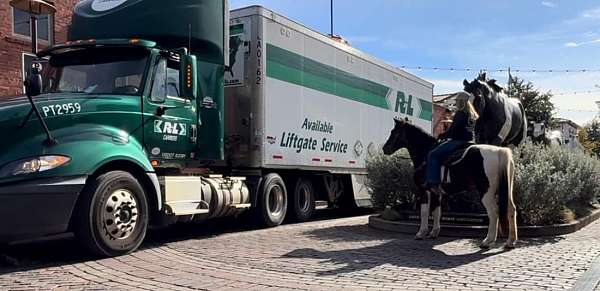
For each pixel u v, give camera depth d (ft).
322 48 45.24
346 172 48.88
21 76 51.34
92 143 25.03
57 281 20.67
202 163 34.37
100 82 28.53
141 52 29.22
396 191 38.55
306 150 42.63
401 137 32.91
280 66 39.45
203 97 33.17
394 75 59.06
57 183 23.11
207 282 20.71
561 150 41.70
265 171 39.93
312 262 24.57
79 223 24.04
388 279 21.27
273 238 32.04
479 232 32.24
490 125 35.65
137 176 27.25
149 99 28.86
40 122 23.94
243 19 37.78
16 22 51.24
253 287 19.99
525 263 24.45
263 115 37.45
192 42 32.68
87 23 32.50
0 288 19.56
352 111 49.93
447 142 30.07
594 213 43.83
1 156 22.97
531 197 33.45
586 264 24.08
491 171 27.91
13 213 22.30
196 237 32.81
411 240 31.30
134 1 32.07
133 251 26.53
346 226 38.34
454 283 20.62
